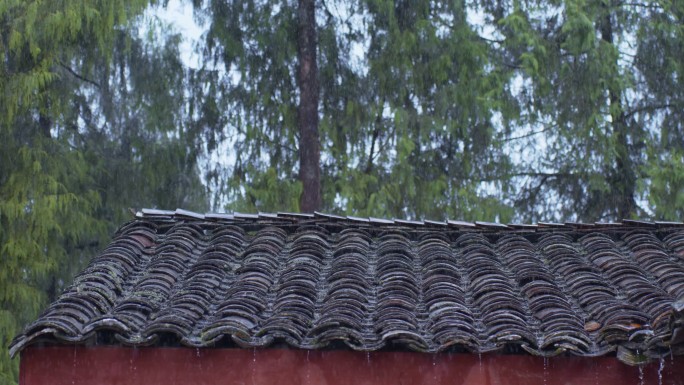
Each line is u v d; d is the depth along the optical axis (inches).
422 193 790.5
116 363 305.7
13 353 296.8
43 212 681.0
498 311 320.5
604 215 813.2
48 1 685.9
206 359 306.0
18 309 679.1
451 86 795.4
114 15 707.4
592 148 800.3
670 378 298.4
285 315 313.6
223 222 402.9
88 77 795.4
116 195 792.9
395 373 303.9
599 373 301.3
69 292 323.6
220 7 800.9
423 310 327.0
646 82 814.5
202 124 802.8
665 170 749.9
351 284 342.6
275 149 806.5
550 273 361.4
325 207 796.0
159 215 402.6
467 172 815.7
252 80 805.2
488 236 399.9
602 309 317.1
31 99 684.7
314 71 796.6
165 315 311.4
